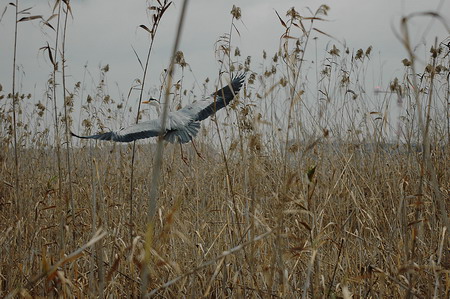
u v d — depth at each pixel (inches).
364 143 276.4
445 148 267.1
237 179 232.4
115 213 249.3
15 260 204.2
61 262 131.0
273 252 163.9
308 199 159.5
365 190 247.3
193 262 203.0
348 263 189.9
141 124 224.7
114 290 189.2
